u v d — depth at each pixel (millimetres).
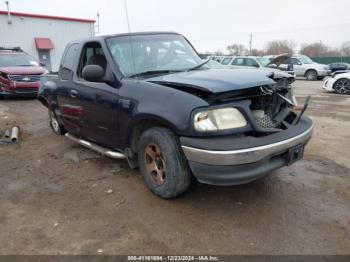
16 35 21266
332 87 12594
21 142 5707
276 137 2887
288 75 3588
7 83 10367
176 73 3588
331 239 2674
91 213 3166
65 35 23469
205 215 3062
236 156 2656
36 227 2951
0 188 3795
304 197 3387
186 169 3082
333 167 4203
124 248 2619
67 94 4527
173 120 2850
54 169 4348
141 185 3740
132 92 3322
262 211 3119
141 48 3963
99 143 4254
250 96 2959
